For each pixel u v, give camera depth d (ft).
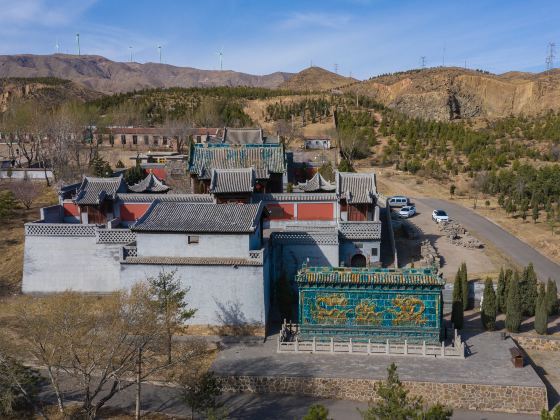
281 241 145.69
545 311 119.44
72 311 89.15
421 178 311.06
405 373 99.60
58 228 142.00
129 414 91.04
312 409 63.52
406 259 167.53
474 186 288.51
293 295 140.56
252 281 117.19
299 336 115.65
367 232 152.05
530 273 132.87
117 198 163.32
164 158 312.91
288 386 99.25
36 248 142.72
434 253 168.96
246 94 589.32
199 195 165.17
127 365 87.40
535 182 260.83
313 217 167.63
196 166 184.03
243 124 459.73
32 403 86.22
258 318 117.50
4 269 156.87
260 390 99.76
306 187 195.72
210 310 118.32
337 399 97.86
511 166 330.54
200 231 118.42
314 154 341.82
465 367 102.47
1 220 195.62
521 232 210.18
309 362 105.81
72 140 297.74
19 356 98.68
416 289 111.75
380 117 482.28
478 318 131.85
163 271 117.29
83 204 160.35
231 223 121.90
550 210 232.32
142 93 582.76
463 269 135.74
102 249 141.38
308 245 146.00
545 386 94.68
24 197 212.43
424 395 95.86
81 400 96.07
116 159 331.16
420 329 112.37
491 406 94.99
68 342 86.94
